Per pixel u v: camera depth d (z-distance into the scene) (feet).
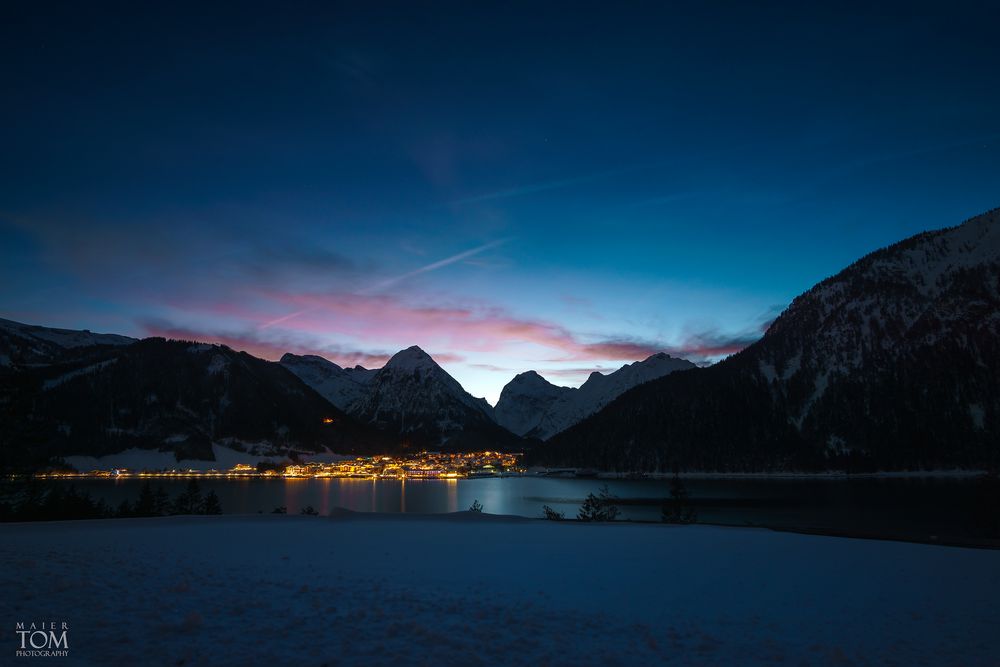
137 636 26.99
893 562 60.39
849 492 467.93
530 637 30.63
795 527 103.76
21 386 163.73
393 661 25.86
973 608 39.68
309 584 40.75
